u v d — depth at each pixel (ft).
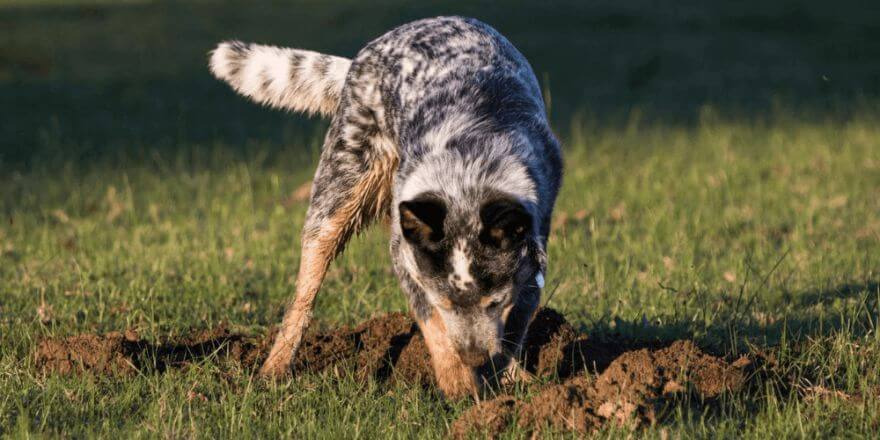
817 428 25.77
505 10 124.26
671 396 27.20
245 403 27.43
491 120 28.43
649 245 46.75
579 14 122.52
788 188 59.21
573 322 36.19
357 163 31.35
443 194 25.95
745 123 79.66
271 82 35.60
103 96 88.38
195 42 110.11
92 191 60.75
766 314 36.55
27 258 46.03
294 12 125.29
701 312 36.35
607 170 65.16
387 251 46.03
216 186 61.72
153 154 69.92
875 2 132.57
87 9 129.70
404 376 31.12
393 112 30.83
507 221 24.85
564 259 44.80
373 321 34.91
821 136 73.97
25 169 66.59
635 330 34.50
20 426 25.52
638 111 83.51
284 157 70.33
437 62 30.53
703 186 59.93
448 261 25.75
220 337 34.60
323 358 32.45
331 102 35.47
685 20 121.80
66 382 29.12
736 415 26.63
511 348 29.45
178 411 26.61
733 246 47.73
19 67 98.58
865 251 45.01
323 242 31.58
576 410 25.95
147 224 53.11
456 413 27.63
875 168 63.77
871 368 30.14
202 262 44.50
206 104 87.04
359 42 105.40
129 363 30.30
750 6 129.80
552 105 86.89
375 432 26.48
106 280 41.65
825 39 113.70
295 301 31.60
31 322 35.50
